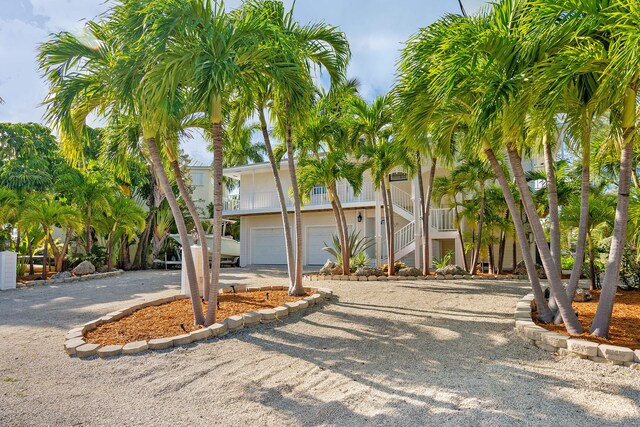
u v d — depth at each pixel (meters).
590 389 3.40
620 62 3.50
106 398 3.41
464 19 4.68
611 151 6.40
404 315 6.57
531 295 7.81
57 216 13.70
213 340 5.16
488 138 5.52
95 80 5.46
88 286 12.34
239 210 21.56
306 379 3.79
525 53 4.21
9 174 17.30
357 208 18.75
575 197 9.15
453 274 12.45
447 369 3.97
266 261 21.80
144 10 4.48
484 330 5.44
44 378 3.90
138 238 22.89
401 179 19.67
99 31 5.41
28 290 11.48
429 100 5.19
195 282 5.89
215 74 4.51
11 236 16.73
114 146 7.39
